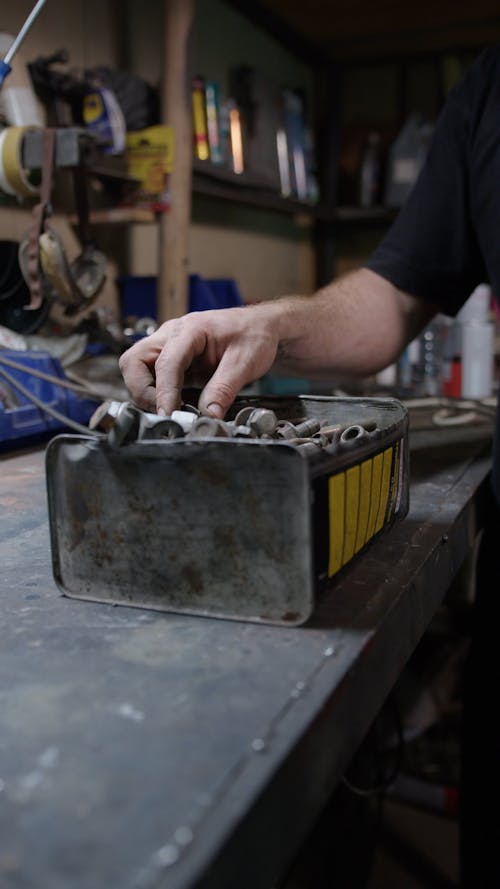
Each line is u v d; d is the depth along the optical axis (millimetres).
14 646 410
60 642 414
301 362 881
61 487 465
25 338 1146
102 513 456
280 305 793
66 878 236
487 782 971
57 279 1130
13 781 289
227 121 2160
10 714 339
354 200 2994
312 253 3289
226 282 1933
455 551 641
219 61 2408
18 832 259
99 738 318
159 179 1596
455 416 1248
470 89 964
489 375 2152
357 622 429
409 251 1000
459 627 1421
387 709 1268
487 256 950
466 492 752
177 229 1636
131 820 263
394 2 2439
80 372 1146
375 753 1109
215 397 618
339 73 3082
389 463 559
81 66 1719
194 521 432
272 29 2648
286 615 423
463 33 2775
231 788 280
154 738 316
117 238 1845
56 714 338
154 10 2006
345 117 3283
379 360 981
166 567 447
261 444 406
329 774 349
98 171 1427
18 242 1277
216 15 2367
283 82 2914
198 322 654
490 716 959
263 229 2799
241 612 434
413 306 1021
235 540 426
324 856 964
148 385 649
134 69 1939
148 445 431
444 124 997
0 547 594
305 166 2715
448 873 1297
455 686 1567
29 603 473
